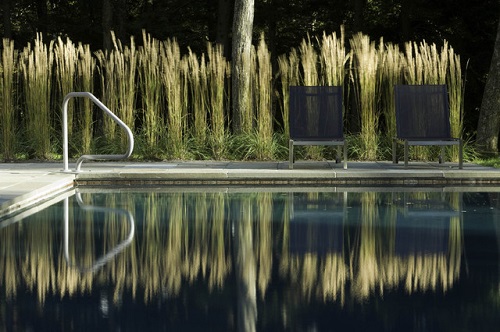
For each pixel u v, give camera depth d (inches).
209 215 318.7
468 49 901.2
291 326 165.8
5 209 321.4
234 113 553.9
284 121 535.8
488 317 171.5
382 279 209.3
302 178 429.7
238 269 222.4
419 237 269.4
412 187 417.4
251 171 430.6
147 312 176.9
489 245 254.7
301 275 215.3
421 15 881.5
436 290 196.5
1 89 523.8
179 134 522.6
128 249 249.4
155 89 527.5
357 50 527.8
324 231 282.0
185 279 209.8
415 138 468.1
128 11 994.7
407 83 530.0
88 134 528.7
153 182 429.1
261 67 522.0
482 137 583.8
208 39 976.9
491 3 866.8
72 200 363.6
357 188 412.8
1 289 197.5
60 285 201.8
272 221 303.7
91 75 535.2
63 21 957.2
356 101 544.4
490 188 411.2
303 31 1017.5
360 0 879.7
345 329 163.6
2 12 959.0
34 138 526.9
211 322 168.9
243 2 553.0
